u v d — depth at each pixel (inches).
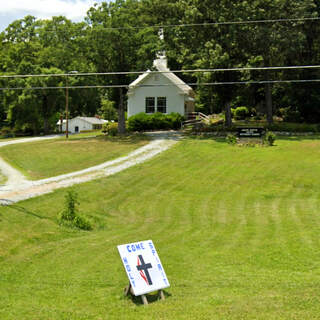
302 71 1888.5
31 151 1540.4
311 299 332.5
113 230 657.0
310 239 549.6
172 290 381.7
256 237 575.5
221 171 1083.9
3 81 2426.2
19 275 435.5
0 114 3435.0
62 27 1804.9
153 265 371.9
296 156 1216.8
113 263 476.4
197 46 1669.5
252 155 1253.7
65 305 352.2
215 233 612.4
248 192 901.2
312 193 875.4
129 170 1113.4
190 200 851.4
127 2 1702.8
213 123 1966.0
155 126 1867.6
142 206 813.2
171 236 600.4
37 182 988.6
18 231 596.7
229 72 1673.2
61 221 666.8
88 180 995.9
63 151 1483.8
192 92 2197.3
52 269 456.4
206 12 1617.9
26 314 332.8
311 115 2016.5
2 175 1125.7
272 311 310.5
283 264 448.8
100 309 340.2
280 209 764.0
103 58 1724.9
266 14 1592.0
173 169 1119.0
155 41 1684.3
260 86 2348.7
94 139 1745.8
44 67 2549.2
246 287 378.0
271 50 1670.8
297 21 1616.6
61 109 3097.9
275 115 2472.9
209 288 381.4
